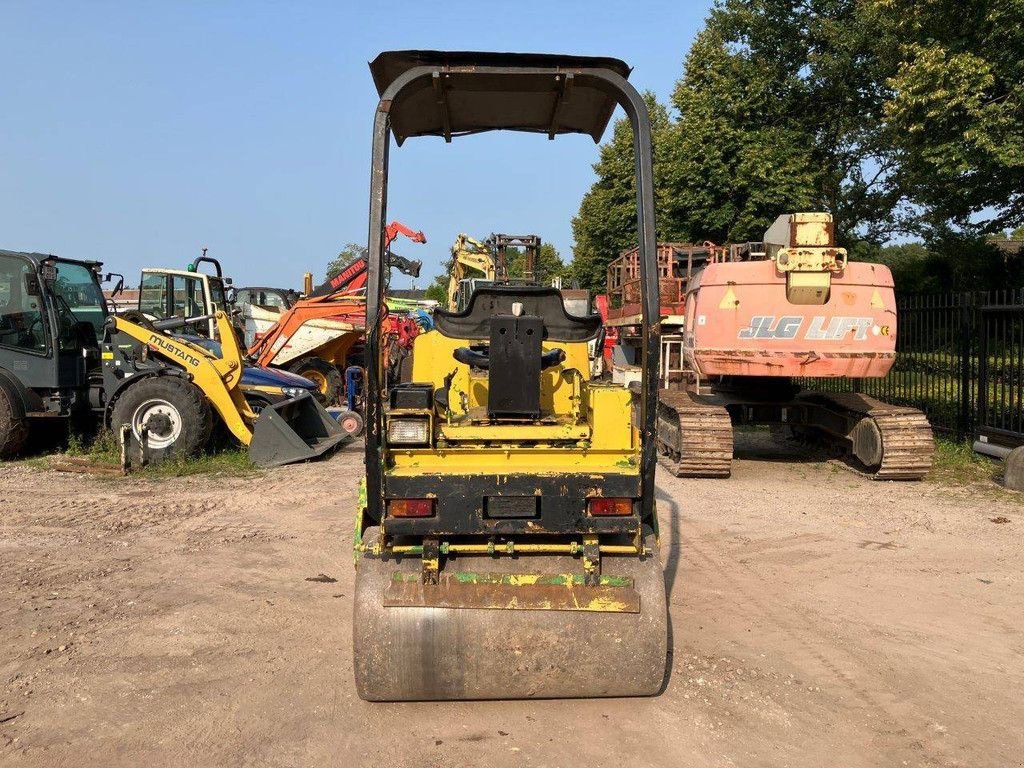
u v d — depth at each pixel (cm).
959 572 623
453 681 396
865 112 2575
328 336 1736
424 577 392
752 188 2397
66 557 665
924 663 463
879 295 903
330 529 755
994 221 1955
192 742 378
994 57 1502
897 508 824
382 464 386
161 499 880
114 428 1045
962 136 1531
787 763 361
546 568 400
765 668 455
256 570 633
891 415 952
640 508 386
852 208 2678
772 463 1095
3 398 1080
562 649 393
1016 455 900
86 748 372
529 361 408
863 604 556
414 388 403
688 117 2494
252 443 1073
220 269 1503
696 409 991
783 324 912
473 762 361
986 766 359
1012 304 1018
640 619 395
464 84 416
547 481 383
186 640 496
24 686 434
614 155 3488
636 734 384
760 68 2500
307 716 402
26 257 1107
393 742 378
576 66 393
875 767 358
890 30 2103
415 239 2081
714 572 625
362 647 392
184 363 1085
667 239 2566
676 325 1373
